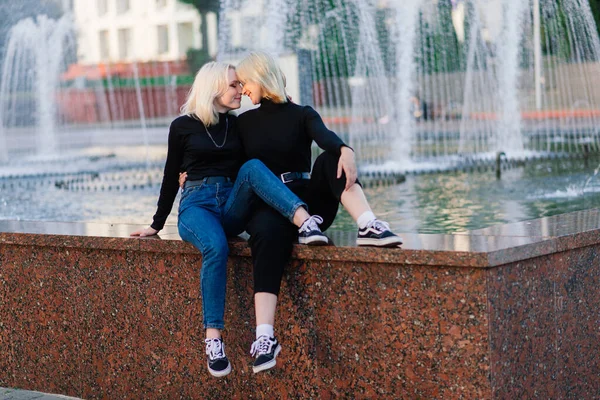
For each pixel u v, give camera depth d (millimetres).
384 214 10789
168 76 32750
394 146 20250
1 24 25625
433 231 9148
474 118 21922
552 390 4988
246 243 5254
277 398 5301
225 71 5496
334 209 5438
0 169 18641
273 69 5449
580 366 5203
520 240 4828
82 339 6027
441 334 4672
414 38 22203
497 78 21781
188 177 5520
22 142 24922
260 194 5184
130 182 15852
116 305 5824
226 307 5426
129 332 5793
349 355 4992
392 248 4770
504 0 21656
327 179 5227
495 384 4590
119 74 31953
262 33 21156
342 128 22141
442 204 11688
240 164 5574
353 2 21656
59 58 27953
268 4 21062
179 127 5504
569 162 17312
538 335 4863
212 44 32812
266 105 5477
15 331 6359
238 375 5430
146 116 32562
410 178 15227
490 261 4477
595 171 15688
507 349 4664
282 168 5430
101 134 28969
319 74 22078
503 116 21641
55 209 12492
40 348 6250
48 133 25562
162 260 5574
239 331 5398
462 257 4523
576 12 21875
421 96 22953
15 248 6262
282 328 5203
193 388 5590
